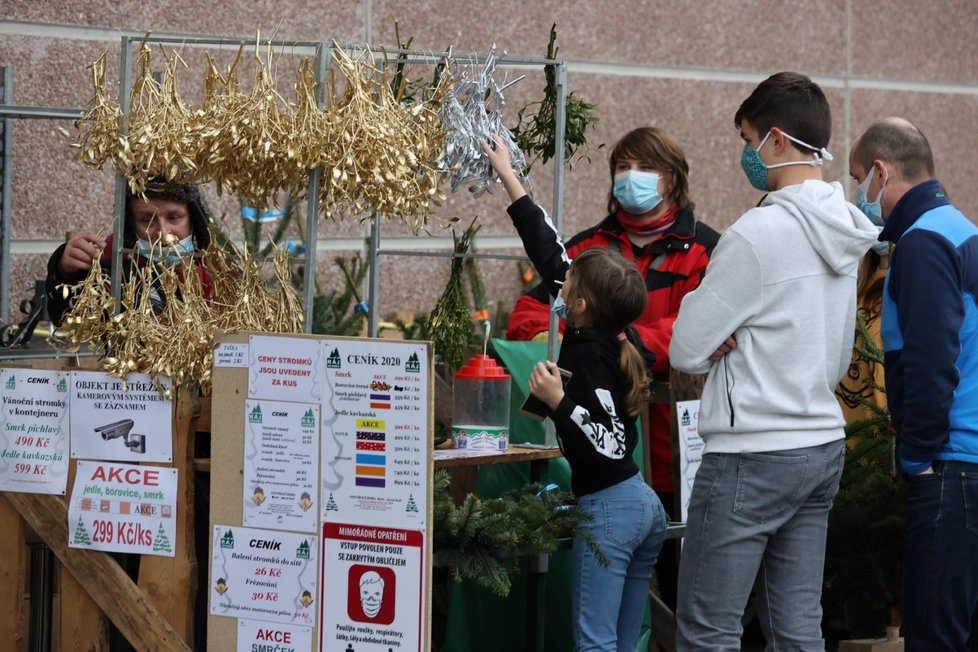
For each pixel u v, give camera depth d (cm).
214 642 496
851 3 1140
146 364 514
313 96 506
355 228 899
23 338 652
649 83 1029
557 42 982
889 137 547
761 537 489
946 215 526
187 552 515
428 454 462
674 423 598
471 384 567
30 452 529
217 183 516
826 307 491
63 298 548
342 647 477
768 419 483
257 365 486
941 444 511
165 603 517
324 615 479
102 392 521
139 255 559
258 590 488
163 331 514
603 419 524
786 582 502
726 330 483
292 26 866
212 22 835
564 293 543
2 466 531
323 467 477
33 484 529
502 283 970
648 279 646
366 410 470
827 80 1130
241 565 491
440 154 541
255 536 488
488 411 566
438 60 580
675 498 603
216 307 534
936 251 509
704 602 495
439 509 516
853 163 564
